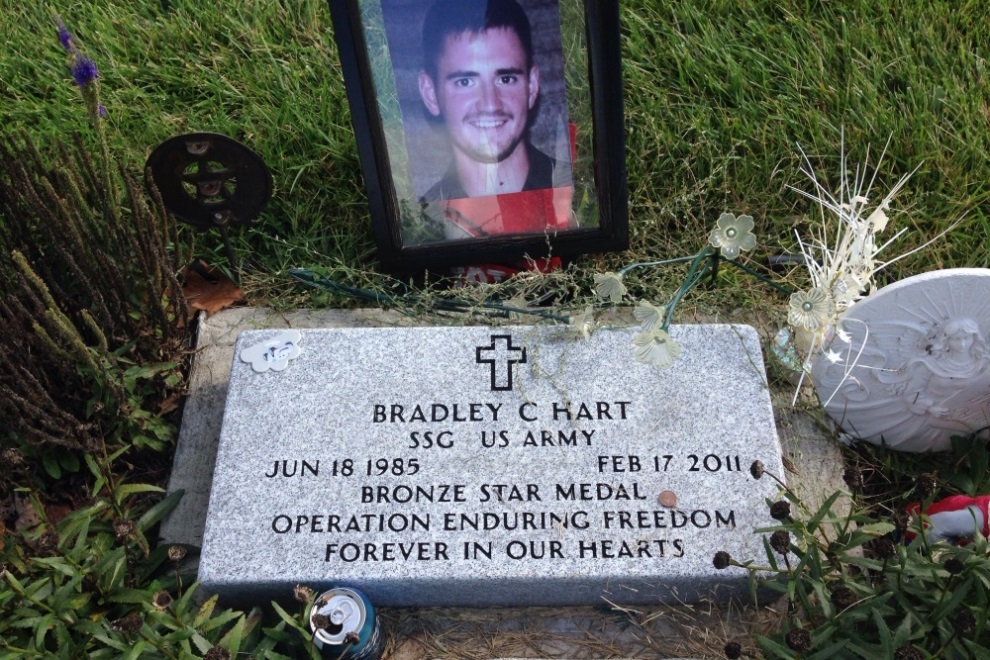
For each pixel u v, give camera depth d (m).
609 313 1.49
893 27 1.76
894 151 1.64
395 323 1.51
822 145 1.65
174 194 1.42
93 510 1.28
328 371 1.35
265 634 1.22
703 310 1.51
